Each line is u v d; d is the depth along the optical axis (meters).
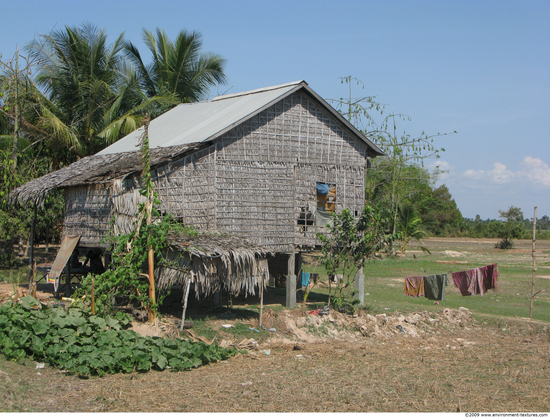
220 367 11.37
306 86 18.36
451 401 9.26
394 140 34.97
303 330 15.45
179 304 17.48
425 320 17.25
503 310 19.61
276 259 23.16
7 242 25.16
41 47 24.03
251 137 17.59
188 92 33.06
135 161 17.11
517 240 76.50
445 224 82.69
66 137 24.52
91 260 19.39
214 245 14.35
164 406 8.27
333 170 19.42
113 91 29.19
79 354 10.04
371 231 17.97
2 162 21.69
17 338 10.10
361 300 19.38
